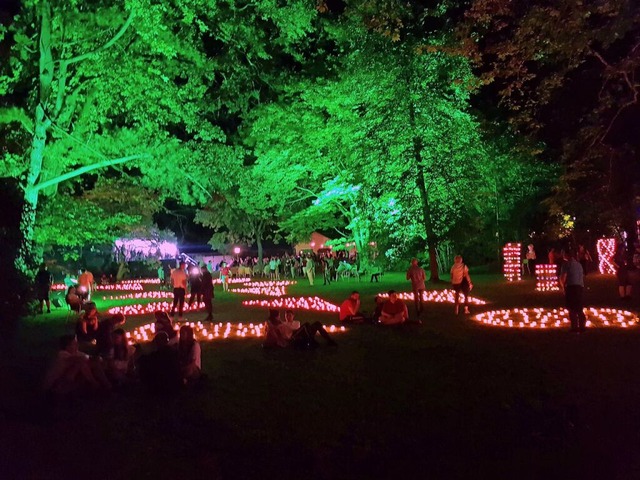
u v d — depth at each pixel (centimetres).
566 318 1775
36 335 1767
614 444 717
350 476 647
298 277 4831
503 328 1634
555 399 910
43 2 2536
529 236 4172
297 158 3869
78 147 2802
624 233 3120
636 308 1941
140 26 2547
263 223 5606
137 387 1064
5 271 1325
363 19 1445
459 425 802
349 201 4275
